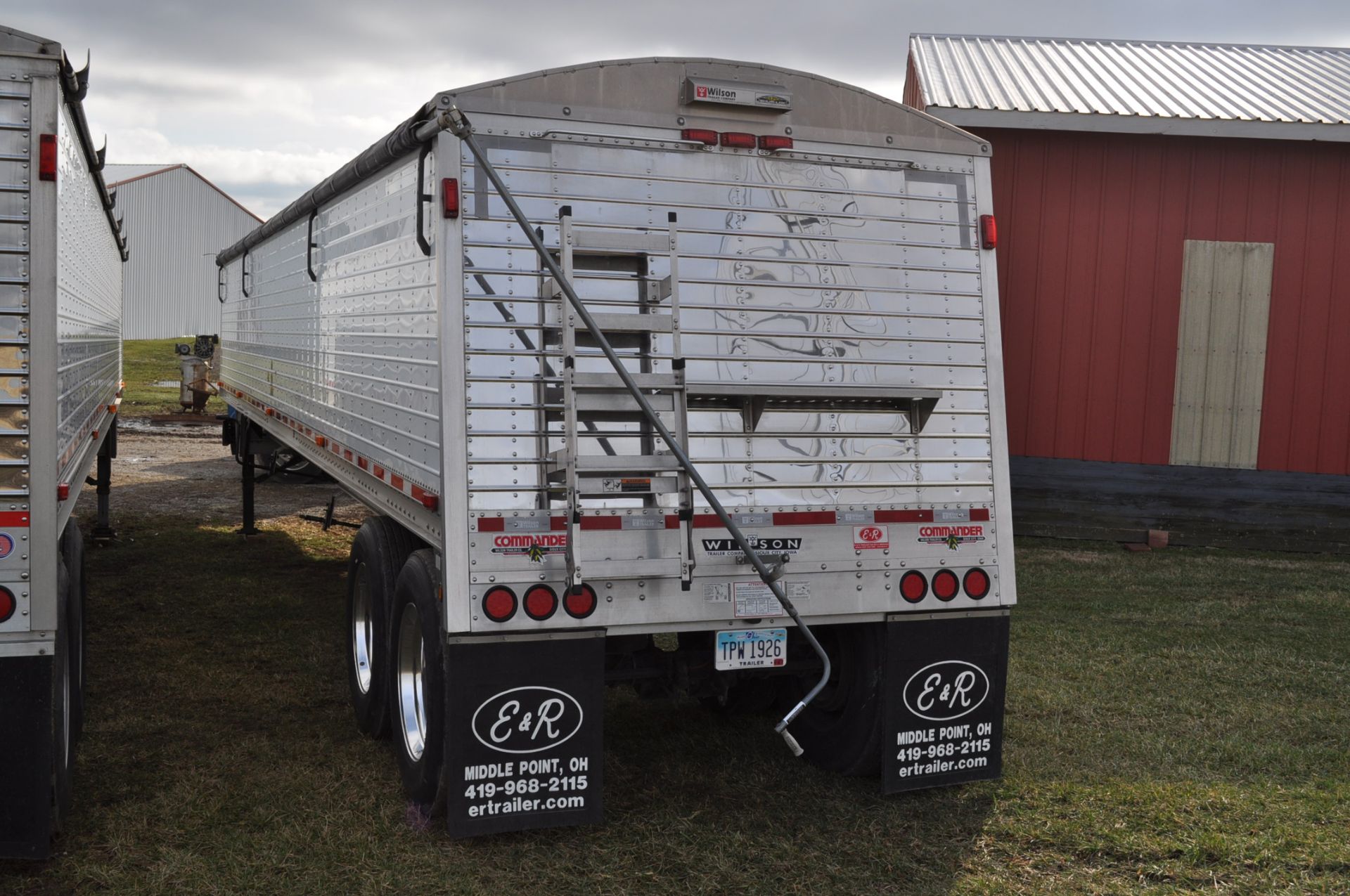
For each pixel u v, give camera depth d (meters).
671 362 4.18
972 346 4.67
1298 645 7.68
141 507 12.85
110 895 3.83
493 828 4.05
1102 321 11.89
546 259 3.76
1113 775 5.14
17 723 3.71
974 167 4.73
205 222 52.62
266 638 7.43
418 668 4.83
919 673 4.60
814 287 4.44
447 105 4.00
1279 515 11.92
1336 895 3.95
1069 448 11.95
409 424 4.58
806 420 4.38
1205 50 14.65
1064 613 8.61
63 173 4.00
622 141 4.21
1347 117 11.41
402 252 4.69
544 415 4.02
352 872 4.02
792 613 4.03
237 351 10.45
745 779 5.00
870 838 4.39
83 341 5.07
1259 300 11.86
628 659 4.70
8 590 3.66
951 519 4.60
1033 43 14.69
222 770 5.04
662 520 4.12
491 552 3.94
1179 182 11.80
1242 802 4.78
